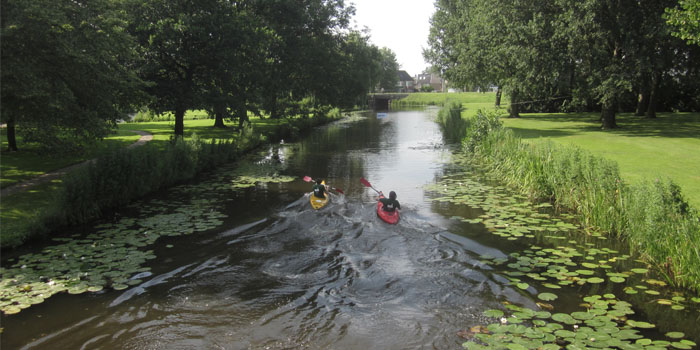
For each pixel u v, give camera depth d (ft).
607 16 82.28
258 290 24.48
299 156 80.02
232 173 62.03
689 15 57.67
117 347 19.03
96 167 41.50
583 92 101.14
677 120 111.65
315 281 25.54
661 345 18.52
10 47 37.06
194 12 79.41
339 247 30.89
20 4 35.96
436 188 50.62
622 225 33.30
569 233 34.60
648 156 59.11
